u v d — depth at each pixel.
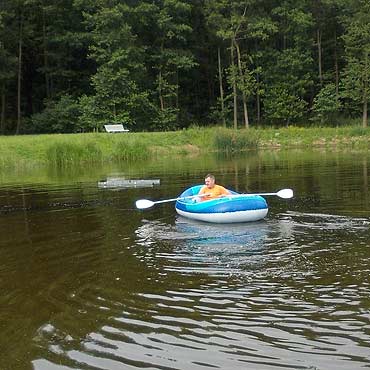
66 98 43.22
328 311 5.41
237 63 47.19
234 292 6.05
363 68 40.72
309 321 5.20
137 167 23.03
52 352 4.78
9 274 7.13
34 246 8.66
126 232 9.48
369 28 40.09
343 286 6.11
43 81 49.44
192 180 17.44
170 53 44.69
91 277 6.85
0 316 5.64
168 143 31.81
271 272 6.71
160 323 5.29
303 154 27.78
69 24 47.47
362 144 33.75
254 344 4.78
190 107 51.88
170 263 7.32
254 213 9.94
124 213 11.53
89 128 41.81
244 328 5.11
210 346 4.78
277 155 27.70
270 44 47.16
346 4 43.44
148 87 46.28
